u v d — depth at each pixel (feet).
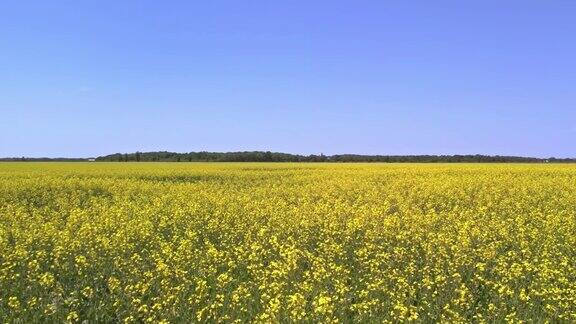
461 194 79.71
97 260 37.29
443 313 27.76
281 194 86.12
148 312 27.50
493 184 92.79
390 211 68.23
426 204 70.69
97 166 190.70
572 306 28.91
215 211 61.62
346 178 115.34
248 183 109.81
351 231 48.06
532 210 65.77
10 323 26.50
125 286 31.68
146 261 38.50
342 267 34.45
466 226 48.39
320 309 25.25
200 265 35.88
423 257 40.93
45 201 79.00
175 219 55.67
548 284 32.24
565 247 43.01
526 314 28.12
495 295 30.55
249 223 54.49
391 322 26.09
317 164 224.12
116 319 28.35
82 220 54.13
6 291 31.07
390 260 38.81
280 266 33.71
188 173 132.05
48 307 27.73
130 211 62.23
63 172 136.56
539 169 148.87
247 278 35.04
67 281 33.96
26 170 152.97
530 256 40.27
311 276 33.94
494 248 41.88
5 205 72.38
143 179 122.62
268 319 25.54
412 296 30.14
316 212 58.90
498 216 60.13
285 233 49.32
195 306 28.27
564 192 80.18
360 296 29.32
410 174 128.06
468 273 35.91
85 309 29.09
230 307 28.19
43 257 38.27
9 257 36.35
